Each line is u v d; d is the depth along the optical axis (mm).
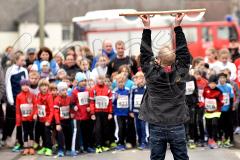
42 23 38531
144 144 25031
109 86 25078
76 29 51125
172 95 15328
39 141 24953
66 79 24594
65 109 24016
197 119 24922
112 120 25141
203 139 25203
